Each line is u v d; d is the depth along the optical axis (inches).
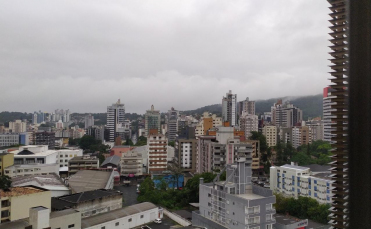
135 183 3432.6
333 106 657.0
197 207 2288.4
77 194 1932.8
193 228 1627.7
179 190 2620.6
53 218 1381.6
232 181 1792.6
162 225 1903.3
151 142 3737.7
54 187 2324.1
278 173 2719.0
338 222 629.3
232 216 1648.6
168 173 3321.9
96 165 3688.5
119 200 2021.4
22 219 1348.4
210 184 1962.4
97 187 2486.5
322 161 3649.1
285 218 1929.1
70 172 3629.4
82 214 1788.9
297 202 2145.7
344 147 630.5
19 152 3535.9
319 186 2278.5
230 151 3004.4
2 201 1334.9
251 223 1560.0
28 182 2320.4
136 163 3646.7
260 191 1718.8
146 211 1932.8
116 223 1745.8
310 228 1825.8
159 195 2421.3
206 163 3277.6
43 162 3489.2
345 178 619.8
